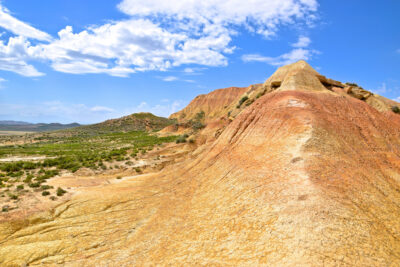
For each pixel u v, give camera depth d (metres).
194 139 52.62
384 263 9.66
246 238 12.66
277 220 12.70
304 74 36.06
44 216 19.64
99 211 20.89
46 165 38.50
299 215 12.38
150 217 19.52
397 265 9.62
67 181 29.31
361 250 10.19
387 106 39.53
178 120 152.25
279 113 25.02
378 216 12.87
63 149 61.88
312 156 17.70
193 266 11.98
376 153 21.41
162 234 16.39
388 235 11.53
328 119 23.45
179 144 52.94
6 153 53.78
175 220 17.98
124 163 39.84
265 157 20.48
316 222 11.65
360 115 26.92
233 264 11.21
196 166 29.52
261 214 13.84
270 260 10.52
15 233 17.36
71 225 18.72
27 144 82.62
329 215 11.97
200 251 13.09
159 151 48.66
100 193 24.53
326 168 16.53
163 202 21.98
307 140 19.42
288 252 10.55
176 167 34.00
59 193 23.81
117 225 18.80
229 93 154.88
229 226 14.34
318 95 28.61
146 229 17.67
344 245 10.34
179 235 15.59
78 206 21.44
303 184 14.85
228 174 21.92
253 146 23.88
